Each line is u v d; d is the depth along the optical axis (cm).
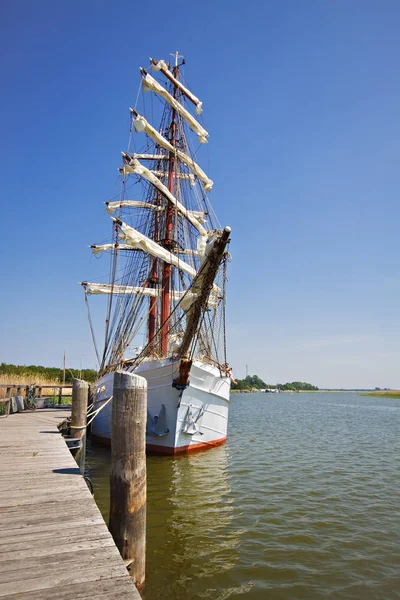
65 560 418
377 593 641
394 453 2123
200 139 2605
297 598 621
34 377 3466
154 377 1681
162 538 853
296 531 912
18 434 1227
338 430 3381
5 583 370
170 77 2495
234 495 1214
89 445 2189
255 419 4716
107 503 1070
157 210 2644
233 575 691
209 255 1113
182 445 1702
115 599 351
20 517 533
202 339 1972
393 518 1017
